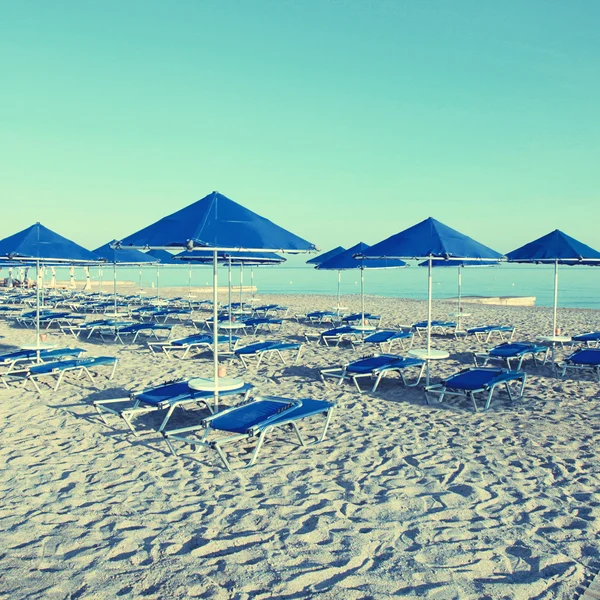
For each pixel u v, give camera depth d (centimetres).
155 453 470
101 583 281
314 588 276
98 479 414
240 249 435
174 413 586
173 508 367
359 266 995
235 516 355
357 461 452
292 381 750
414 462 449
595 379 756
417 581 282
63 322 1456
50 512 360
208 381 543
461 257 580
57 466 440
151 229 487
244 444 491
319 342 1123
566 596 269
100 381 745
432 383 736
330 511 362
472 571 291
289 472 429
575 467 435
